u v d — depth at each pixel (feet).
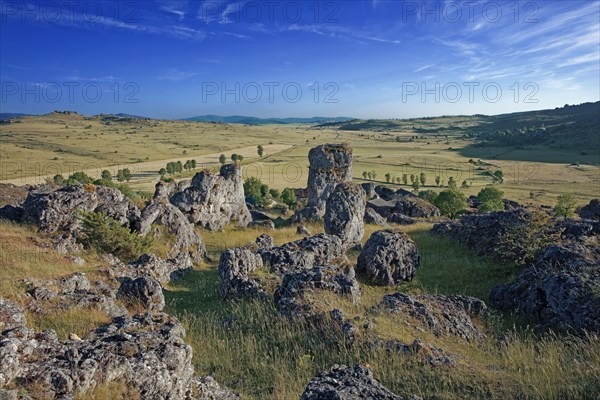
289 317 42.60
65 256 65.87
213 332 43.06
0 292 43.57
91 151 578.25
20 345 24.50
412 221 137.69
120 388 24.44
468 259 77.77
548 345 38.32
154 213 87.30
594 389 28.50
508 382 30.58
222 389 31.65
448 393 29.55
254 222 132.67
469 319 45.93
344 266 64.44
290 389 31.96
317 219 131.44
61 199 79.20
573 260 53.06
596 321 42.01
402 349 35.53
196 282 71.00
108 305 45.42
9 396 20.74
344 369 26.73
